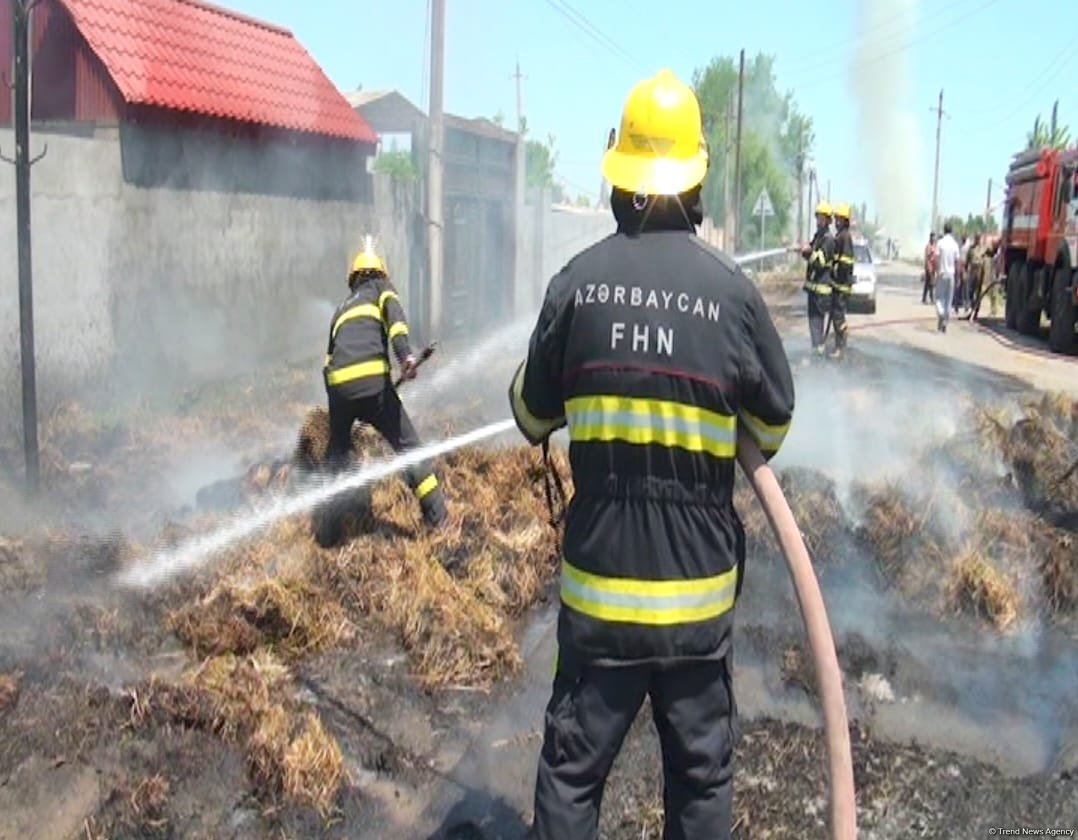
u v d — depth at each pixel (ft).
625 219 9.10
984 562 17.97
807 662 15.05
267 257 41.75
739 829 11.44
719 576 8.83
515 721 14.03
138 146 34.86
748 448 9.11
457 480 21.58
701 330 8.59
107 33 35.88
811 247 48.08
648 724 13.52
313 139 44.19
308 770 11.93
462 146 54.39
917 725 13.74
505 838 11.36
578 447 8.90
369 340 19.93
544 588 18.67
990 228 136.05
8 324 29.37
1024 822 11.69
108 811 11.35
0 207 29.14
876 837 11.39
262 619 15.46
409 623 15.67
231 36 42.39
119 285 33.99
